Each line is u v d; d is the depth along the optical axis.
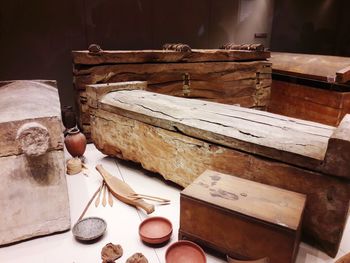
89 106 2.56
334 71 3.04
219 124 1.78
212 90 3.31
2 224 1.50
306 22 4.40
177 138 1.91
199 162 1.84
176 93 3.13
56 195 1.59
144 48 3.66
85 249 1.53
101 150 2.59
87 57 2.60
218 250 1.43
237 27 4.12
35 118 1.45
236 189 1.47
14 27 2.94
